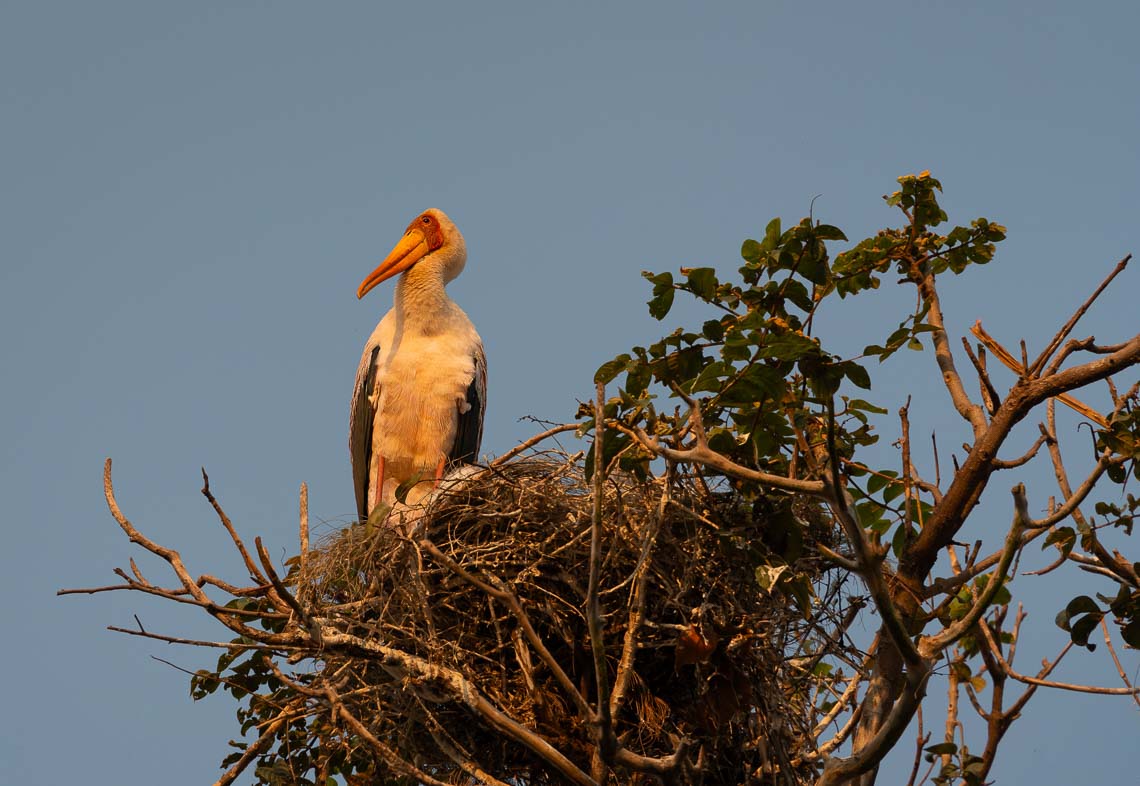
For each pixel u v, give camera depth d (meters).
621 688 8.58
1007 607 10.77
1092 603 10.19
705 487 10.41
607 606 10.48
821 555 10.19
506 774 10.67
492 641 10.66
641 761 8.35
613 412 9.54
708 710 10.24
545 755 8.88
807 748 10.58
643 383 9.76
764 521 10.27
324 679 10.27
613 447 9.46
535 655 10.62
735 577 10.45
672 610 10.48
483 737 10.69
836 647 10.69
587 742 10.40
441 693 9.73
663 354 9.84
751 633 10.20
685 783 9.53
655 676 10.58
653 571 10.38
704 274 9.86
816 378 9.62
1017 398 9.87
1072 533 10.11
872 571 8.48
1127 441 9.90
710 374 9.39
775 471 10.75
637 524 10.50
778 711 10.30
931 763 10.61
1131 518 10.14
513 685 10.60
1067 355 9.91
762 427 10.03
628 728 10.43
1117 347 9.78
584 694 10.43
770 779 10.29
